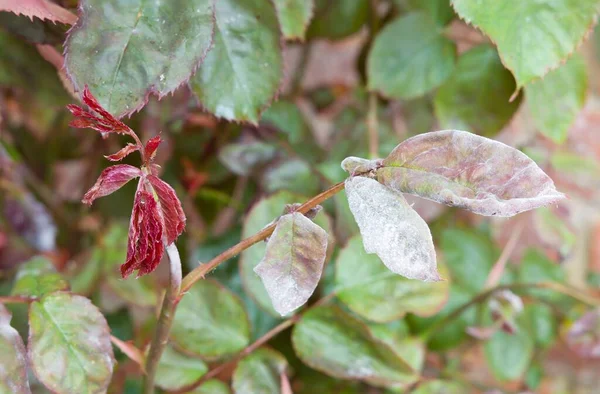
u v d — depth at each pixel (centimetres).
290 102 43
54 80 33
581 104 35
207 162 41
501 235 52
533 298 42
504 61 30
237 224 40
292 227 26
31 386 32
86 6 27
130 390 36
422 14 37
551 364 51
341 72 62
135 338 38
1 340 28
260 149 39
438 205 54
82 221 43
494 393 38
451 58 37
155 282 38
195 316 32
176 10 28
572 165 43
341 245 37
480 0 29
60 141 43
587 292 45
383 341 32
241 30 30
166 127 39
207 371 32
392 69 38
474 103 36
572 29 30
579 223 48
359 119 46
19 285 30
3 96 38
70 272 39
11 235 39
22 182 41
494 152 24
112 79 27
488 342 41
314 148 45
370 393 37
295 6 32
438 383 36
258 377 31
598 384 50
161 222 25
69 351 28
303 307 35
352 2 41
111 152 41
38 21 30
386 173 25
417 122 48
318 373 37
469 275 42
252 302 37
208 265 27
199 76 30
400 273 25
